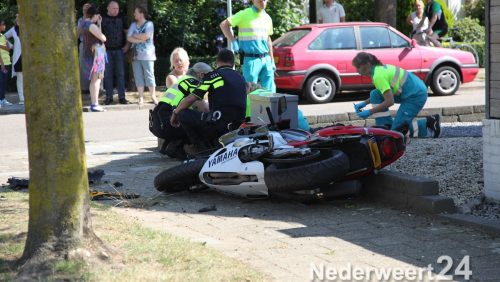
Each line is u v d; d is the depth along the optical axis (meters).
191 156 22.53
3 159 28.48
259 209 19.61
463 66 47.31
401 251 15.78
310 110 41.66
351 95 49.34
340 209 19.38
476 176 21.36
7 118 40.47
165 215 19.14
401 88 26.14
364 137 19.72
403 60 45.97
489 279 14.05
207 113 24.64
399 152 19.88
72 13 13.49
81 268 13.45
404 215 18.56
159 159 27.44
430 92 49.38
